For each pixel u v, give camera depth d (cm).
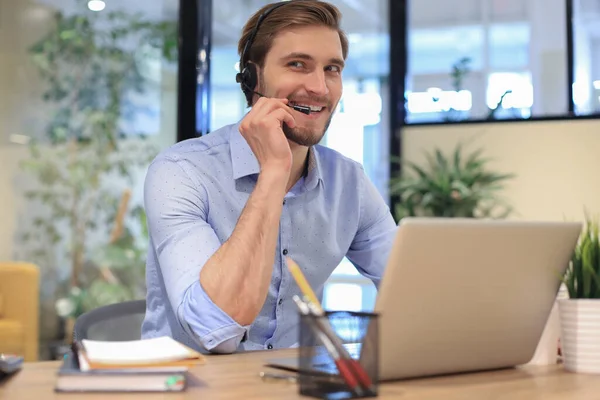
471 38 448
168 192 164
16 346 443
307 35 172
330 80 176
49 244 495
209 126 481
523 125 436
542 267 118
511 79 441
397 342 105
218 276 139
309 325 92
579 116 426
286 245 178
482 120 443
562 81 432
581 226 121
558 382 111
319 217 183
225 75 477
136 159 487
